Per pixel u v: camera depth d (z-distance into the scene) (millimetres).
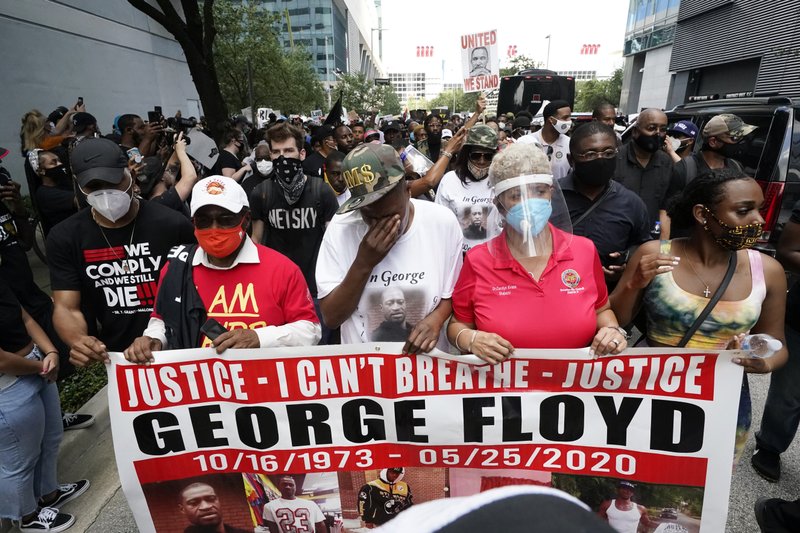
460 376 1862
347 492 2014
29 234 3211
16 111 12133
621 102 40531
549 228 1899
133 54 18484
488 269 1858
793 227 2514
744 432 2107
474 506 564
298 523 2037
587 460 1896
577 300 1800
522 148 1804
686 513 1864
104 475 2963
